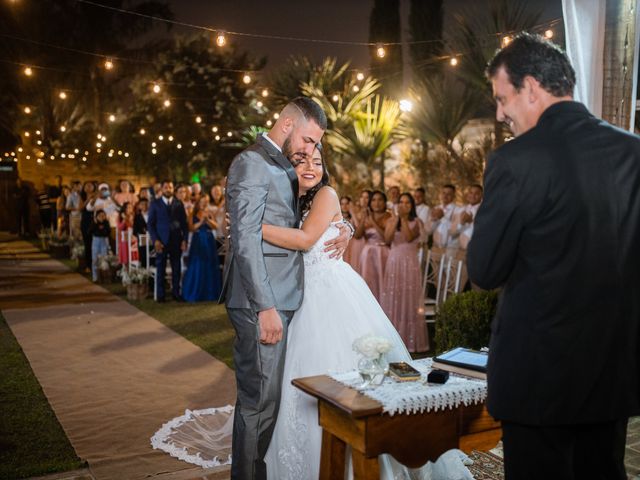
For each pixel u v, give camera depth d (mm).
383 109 12102
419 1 13242
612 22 3559
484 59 8406
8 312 7676
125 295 8930
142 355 5570
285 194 2592
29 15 22750
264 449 2562
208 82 20688
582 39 3609
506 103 1779
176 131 20859
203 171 20875
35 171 21875
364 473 1982
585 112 1705
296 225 2695
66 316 7410
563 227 1606
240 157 2555
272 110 14555
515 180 1635
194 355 5543
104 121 22859
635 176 1658
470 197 7344
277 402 2570
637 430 3562
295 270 2637
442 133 10484
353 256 6734
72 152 22375
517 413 1677
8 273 11367
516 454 1744
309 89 13023
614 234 1622
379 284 6094
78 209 13727
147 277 8688
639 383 1724
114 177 22203
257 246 2461
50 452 3408
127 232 9758
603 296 1620
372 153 12031
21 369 5148
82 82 23297
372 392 2039
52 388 4613
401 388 2072
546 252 1631
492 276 1718
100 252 10328
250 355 2551
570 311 1621
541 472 1708
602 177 1618
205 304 8148
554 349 1629
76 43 23031
